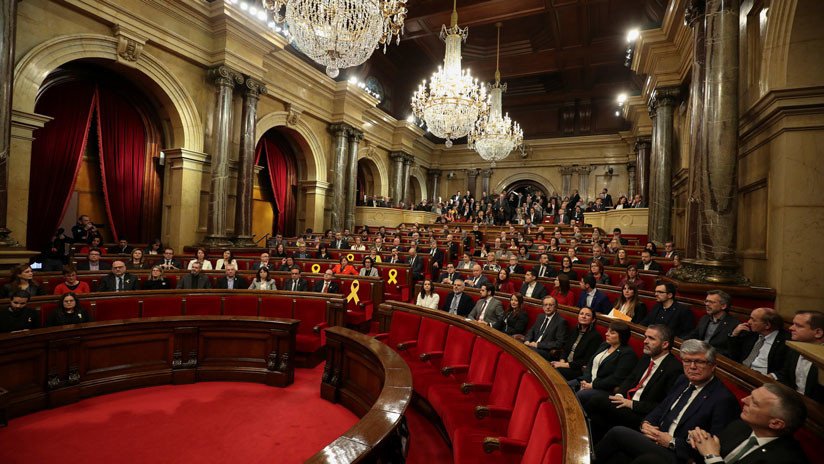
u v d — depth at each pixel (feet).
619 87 62.69
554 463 5.60
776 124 17.66
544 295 20.16
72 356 13.12
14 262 21.03
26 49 24.31
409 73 64.39
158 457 10.12
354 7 21.63
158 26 30.30
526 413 8.00
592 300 18.20
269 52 38.01
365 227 48.49
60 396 12.76
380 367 11.64
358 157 55.06
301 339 16.81
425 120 36.42
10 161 23.61
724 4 17.94
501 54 56.29
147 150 33.63
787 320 16.07
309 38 22.50
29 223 27.78
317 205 48.70
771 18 18.02
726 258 17.53
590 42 50.75
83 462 9.83
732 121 17.66
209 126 34.81
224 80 34.01
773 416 5.72
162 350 14.87
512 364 9.86
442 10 45.11
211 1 33.27
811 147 16.63
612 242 30.81
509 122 48.01
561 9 43.98
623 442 8.07
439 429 11.95
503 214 55.16
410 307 16.17
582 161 67.05
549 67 57.36
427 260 31.94
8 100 20.84
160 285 21.29
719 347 12.01
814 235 16.53
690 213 19.74
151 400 13.43
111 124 31.68
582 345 12.99
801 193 16.74
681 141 36.86
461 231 46.91
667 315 14.23
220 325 15.33
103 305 16.12
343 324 17.70
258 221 46.06
